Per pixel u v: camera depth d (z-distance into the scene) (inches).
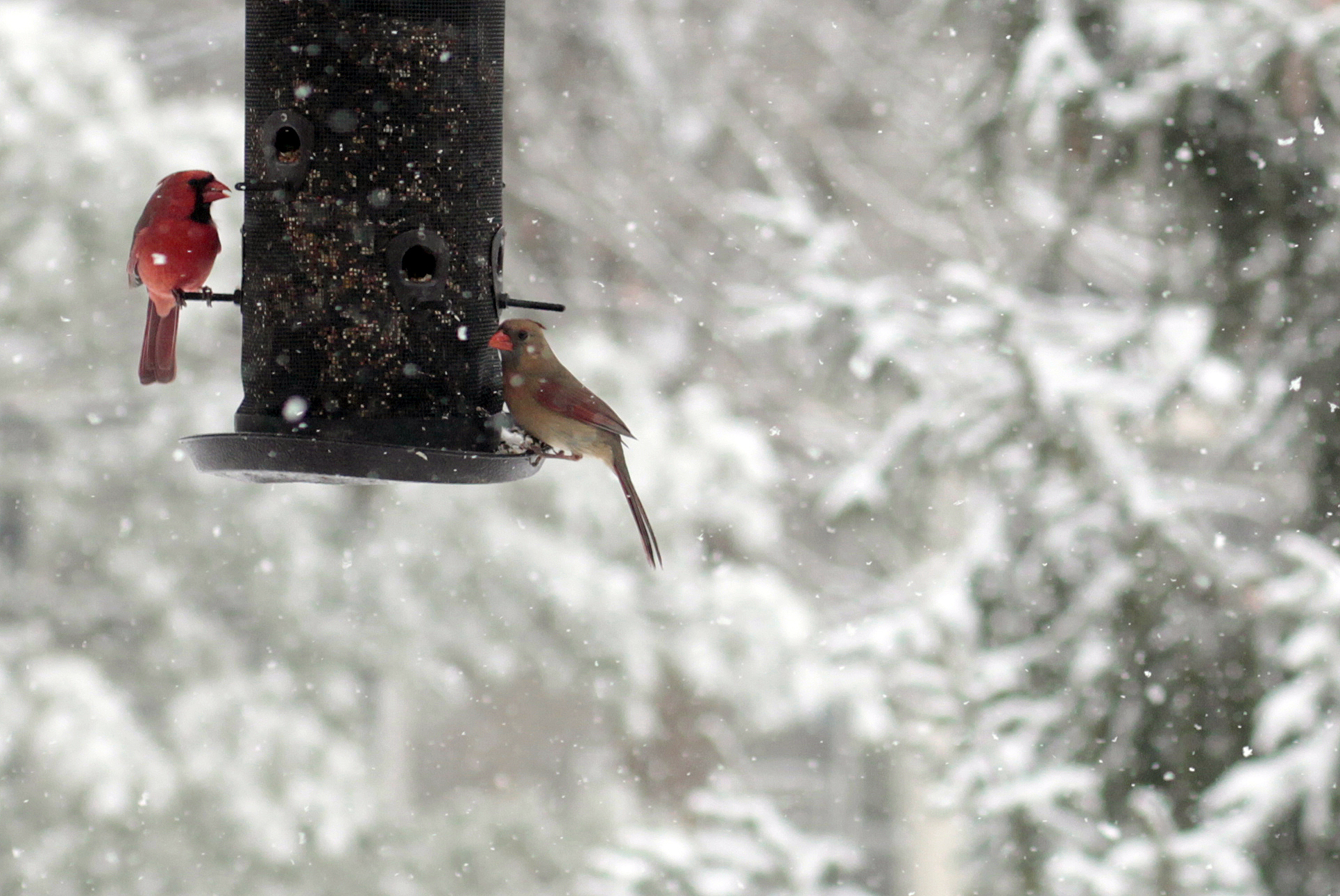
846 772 928.9
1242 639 474.6
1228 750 472.4
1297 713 436.1
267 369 309.0
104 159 612.4
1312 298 466.6
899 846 854.5
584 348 705.6
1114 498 484.1
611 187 874.1
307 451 279.4
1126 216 539.8
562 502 692.1
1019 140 483.2
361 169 305.9
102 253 621.0
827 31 911.7
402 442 301.3
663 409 707.4
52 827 608.4
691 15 907.4
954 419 490.9
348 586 671.8
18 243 613.9
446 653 672.4
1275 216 463.2
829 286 506.9
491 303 317.7
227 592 670.5
